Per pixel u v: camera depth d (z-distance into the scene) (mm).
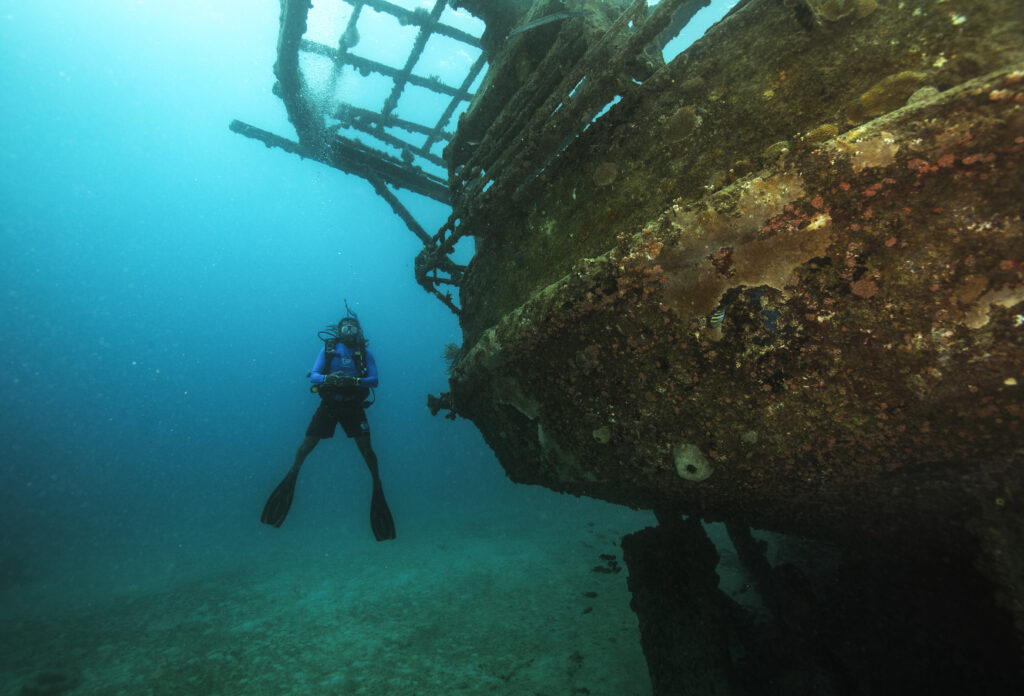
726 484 1783
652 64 1984
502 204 2822
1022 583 1312
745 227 1354
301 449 4672
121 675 3898
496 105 3365
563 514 9312
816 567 3531
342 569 6906
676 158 1771
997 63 1122
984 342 1155
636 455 1967
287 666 3729
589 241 2117
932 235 1150
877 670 2020
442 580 5691
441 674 3352
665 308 1598
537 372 2354
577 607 4363
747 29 1624
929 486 1494
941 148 1077
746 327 1452
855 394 1356
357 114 5797
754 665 2498
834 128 1258
